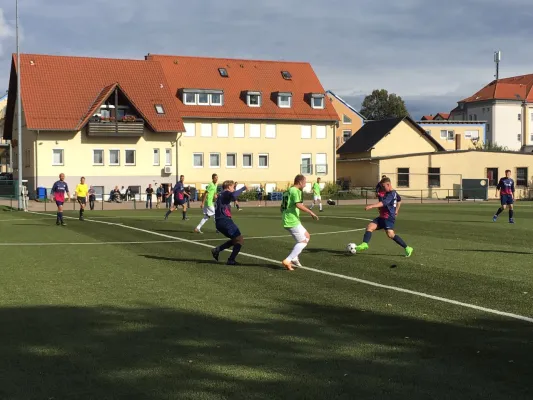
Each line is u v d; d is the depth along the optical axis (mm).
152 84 57375
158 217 29766
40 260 13914
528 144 119500
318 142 62438
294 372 5973
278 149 61031
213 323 7914
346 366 6152
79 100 54156
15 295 9812
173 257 14406
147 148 55344
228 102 60000
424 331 7500
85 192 27625
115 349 6762
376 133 70875
